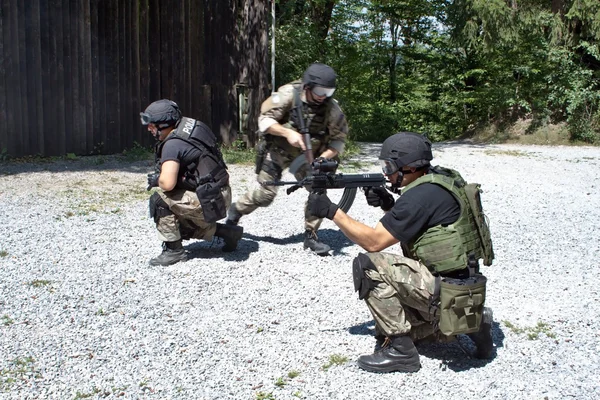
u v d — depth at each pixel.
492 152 14.78
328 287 4.85
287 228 6.71
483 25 17.34
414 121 23.88
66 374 3.37
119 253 5.54
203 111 12.93
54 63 10.76
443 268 3.29
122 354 3.62
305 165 5.25
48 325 3.98
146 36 11.98
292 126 5.23
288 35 16.27
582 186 9.95
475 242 3.36
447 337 3.44
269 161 5.55
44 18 10.55
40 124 10.68
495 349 3.84
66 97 10.98
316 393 3.24
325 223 7.07
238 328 4.03
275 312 4.31
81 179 9.02
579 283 5.13
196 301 4.48
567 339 4.00
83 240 5.91
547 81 17.92
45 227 6.30
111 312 4.23
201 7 12.73
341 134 5.29
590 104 17.59
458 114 21.98
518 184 10.01
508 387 3.36
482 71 20.41
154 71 12.20
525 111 18.53
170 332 3.94
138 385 3.27
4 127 10.24
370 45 22.27
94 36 11.24
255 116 12.67
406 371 3.48
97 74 11.37
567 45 17.77
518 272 5.39
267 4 12.52
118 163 10.71
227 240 5.59
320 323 4.15
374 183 3.89
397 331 3.43
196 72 12.81
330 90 4.95
